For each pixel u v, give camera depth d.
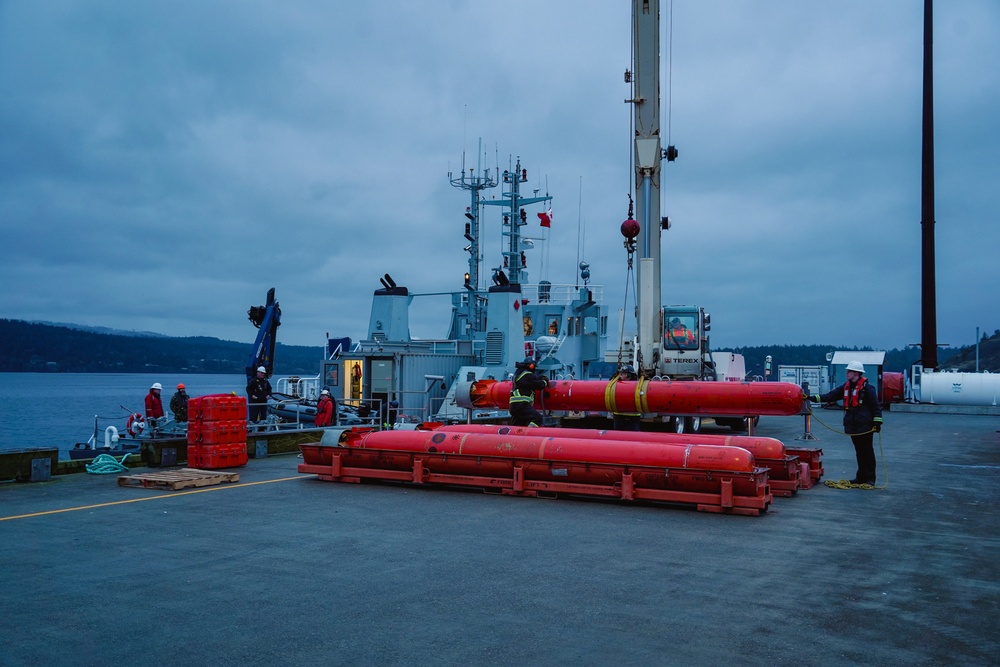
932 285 47.91
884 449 22.00
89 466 15.67
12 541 9.49
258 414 21.53
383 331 30.30
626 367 21.86
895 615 6.77
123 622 6.48
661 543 9.61
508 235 33.91
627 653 5.82
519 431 14.63
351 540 9.63
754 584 7.73
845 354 49.84
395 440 14.25
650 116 21.62
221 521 10.82
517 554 8.95
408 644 5.98
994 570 8.36
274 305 25.48
